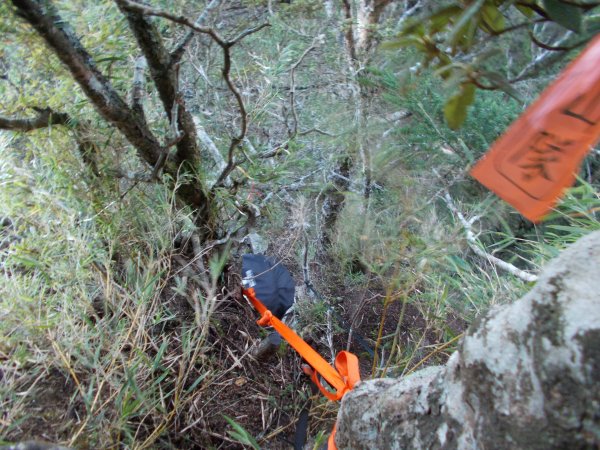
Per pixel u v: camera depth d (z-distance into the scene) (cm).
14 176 148
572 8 59
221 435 143
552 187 72
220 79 213
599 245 63
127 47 147
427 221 165
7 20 101
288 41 207
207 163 201
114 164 152
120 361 128
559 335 59
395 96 193
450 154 205
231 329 172
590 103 64
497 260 198
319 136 219
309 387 168
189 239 168
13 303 122
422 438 84
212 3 138
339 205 226
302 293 201
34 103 134
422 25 72
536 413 61
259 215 185
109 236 145
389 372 173
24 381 120
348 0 195
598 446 56
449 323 194
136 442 120
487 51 68
